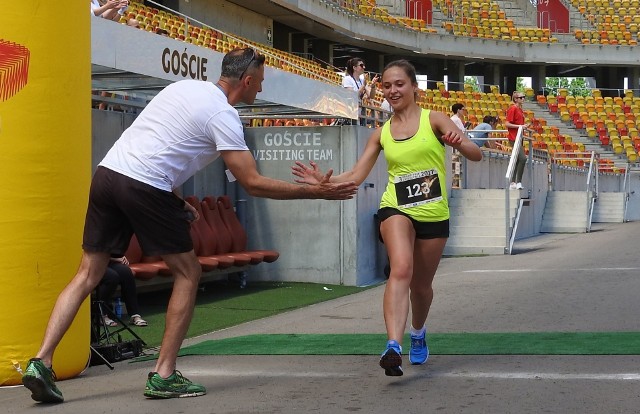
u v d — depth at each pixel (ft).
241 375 22.13
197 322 33.09
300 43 117.19
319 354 24.89
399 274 20.24
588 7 153.79
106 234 19.63
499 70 147.43
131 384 21.56
